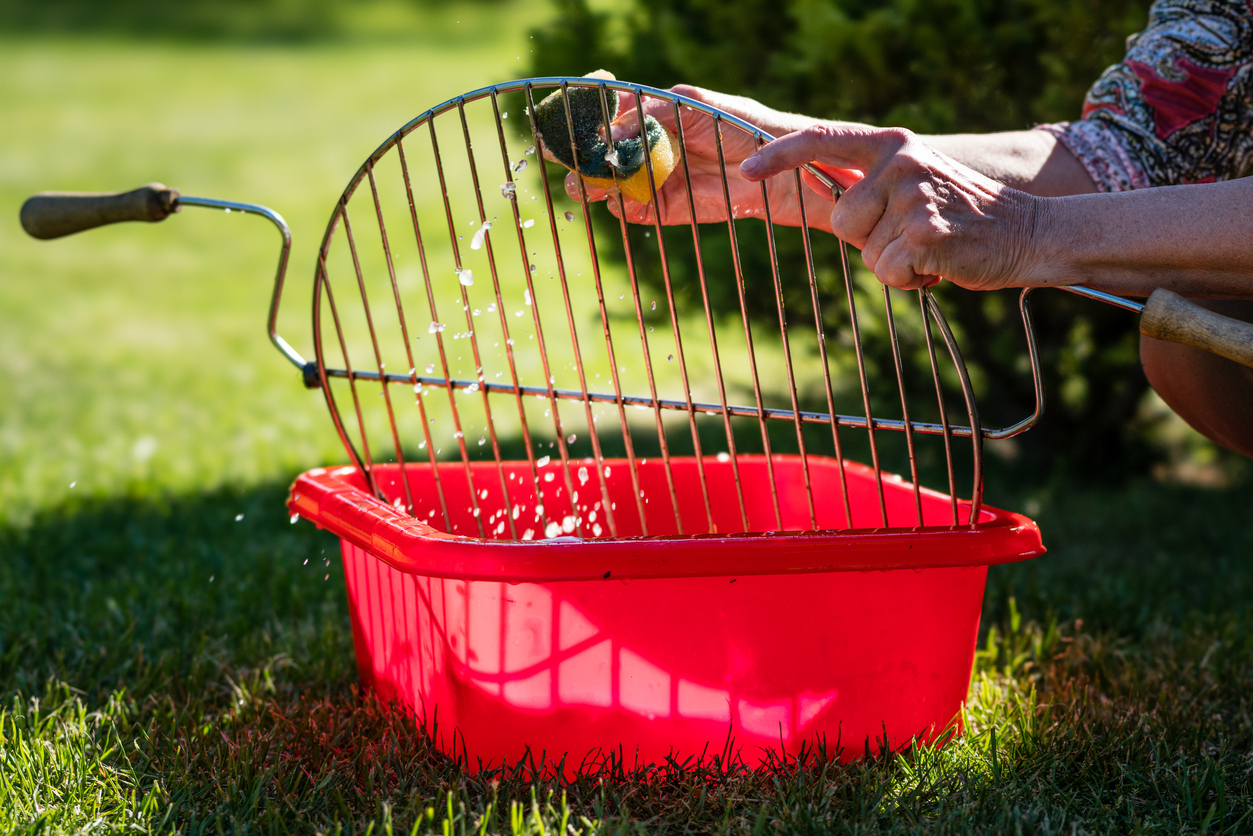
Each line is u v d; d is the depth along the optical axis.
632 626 1.28
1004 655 1.78
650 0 2.64
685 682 1.31
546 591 1.27
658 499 1.79
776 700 1.32
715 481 1.79
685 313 2.67
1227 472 3.07
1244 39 1.42
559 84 1.22
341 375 1.55
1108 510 2.69
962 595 1.34
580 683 1.30
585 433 3.32
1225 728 1.52
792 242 2.50
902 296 2.78
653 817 1.27
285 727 1.50
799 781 1.29
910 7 2.33
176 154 9.30
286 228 1.50
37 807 1.30
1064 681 1.69
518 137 2.63
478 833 1.22
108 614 1.93
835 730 1.35
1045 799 1.31
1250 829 1.28
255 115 11.48
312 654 1.76
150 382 4.02
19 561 2.23
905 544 1.24
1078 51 2.30
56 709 1.54
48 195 1.51
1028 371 2.92
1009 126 2.43
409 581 1.38
